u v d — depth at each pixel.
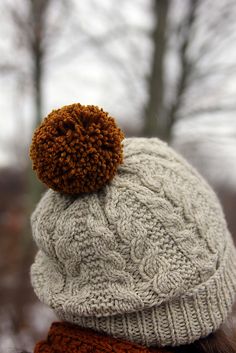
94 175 0.33
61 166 0.33
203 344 0.36
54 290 0.36
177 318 0.34
